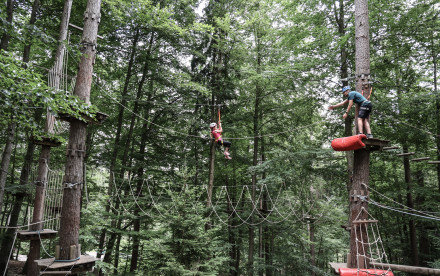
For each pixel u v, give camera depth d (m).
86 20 8.30
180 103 17.45
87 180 16.56
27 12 12.46
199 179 19.50
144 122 18.20
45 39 6.55
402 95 14.26
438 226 14.15
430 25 11.39
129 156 17.27
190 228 9.62
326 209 15.39
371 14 10.88
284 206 17.20
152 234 11.75
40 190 9.20
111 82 16.88
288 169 13.38
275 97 16.44
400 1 11.83
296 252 17.75
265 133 17.47
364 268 6.64
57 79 8.49
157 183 16.64
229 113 16.77
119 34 15.55
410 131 12.19
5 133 10.77
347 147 6.91
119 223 14.02
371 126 13.76
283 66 12.94
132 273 12.88
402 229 18.45
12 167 18.55
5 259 13.00
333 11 12.87
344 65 12.76
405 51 12.30
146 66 16.00
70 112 6.44
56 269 6.97
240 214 17.30
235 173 18.23
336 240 19.88
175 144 18.39
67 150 7.55
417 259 14.46
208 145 17.55
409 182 14.68
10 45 10.36
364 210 6.98
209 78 16.53
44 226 9.31
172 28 13.18
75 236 7.33
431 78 15.95
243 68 14.62
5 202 17.62
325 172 12.95
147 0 12.45
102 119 8.02
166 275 8.98
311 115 15.42
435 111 13.05
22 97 5.47
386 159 14.54
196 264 9.31
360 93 7.58
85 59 8.01
